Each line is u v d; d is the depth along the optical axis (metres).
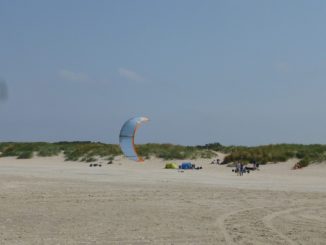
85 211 15.30
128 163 46.97
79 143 62.81
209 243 10.86
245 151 44.09
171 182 26.19
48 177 28.22
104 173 33.44
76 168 39.59
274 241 11.16
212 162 45.25
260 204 17.39
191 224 13.23
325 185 25.06
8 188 21.05
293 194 20.56
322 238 11.54
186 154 49.06
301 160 39.00
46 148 57.22
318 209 16.31
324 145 46.84
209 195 19.81
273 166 39.41
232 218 14.30
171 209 15.94
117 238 11.30
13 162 49.94
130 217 14.27
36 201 17.41
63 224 13.02
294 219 14.27
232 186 24.03
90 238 11.27
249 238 11.44
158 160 48.47
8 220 13.52
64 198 18.31
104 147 54.03
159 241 11.03
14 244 10.50
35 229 12.28
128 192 20.55
